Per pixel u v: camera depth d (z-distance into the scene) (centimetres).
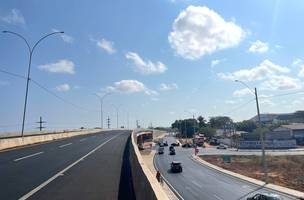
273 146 12450
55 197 1368
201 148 12688
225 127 19175
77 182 1692
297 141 14312
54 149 3691
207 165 7394
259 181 5172
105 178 1806
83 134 7956
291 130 14362
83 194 1416
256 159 8812
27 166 2331
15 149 3697
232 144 13500
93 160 2628
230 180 5244
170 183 4897
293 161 8550
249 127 19638
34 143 4678
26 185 1633
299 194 4112
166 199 805
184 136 19250
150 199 949
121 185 1612
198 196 3909
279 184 5150
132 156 2259
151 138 14400
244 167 7581
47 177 1861
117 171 2055
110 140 5331
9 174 1984
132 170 2003
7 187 1585
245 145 12581
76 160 2642
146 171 1222
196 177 5559
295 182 5462
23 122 4719
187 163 7750
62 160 2659
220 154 10062
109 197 1361
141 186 1230
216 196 3925
